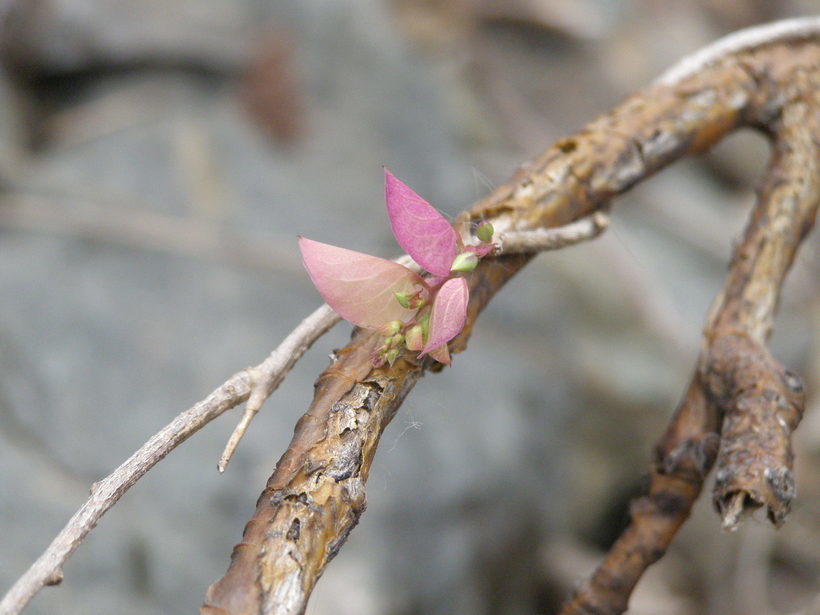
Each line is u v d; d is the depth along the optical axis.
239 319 0.71
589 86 1.18
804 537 0.86
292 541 0.22
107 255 0.73
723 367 0.25
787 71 0.28
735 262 0.27
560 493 0.84
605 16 1.24
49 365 0.64
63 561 0.22
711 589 0.83
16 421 0.61
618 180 0.26
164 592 0.55
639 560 0.26
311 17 0.93
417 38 1.15
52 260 0.71
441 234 0.24
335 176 0.86
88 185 0.77
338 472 0.22
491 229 0.24
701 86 0.28
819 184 0.28
